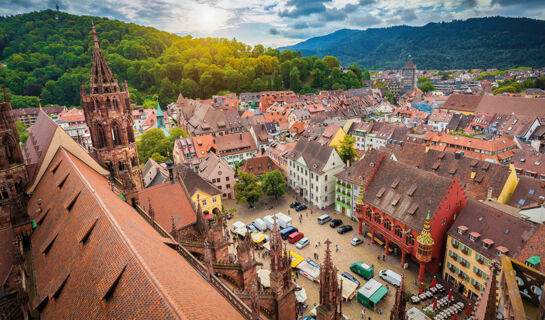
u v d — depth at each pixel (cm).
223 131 15075
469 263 5272
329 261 2823
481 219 5338
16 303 2792
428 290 5519
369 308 5288
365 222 7088
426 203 5856
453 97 18962
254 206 9156
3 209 4131
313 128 13450
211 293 2286
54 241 3170
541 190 6234
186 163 10819
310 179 9169
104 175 5084
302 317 5081
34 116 19562
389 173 6906
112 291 1997
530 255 4475
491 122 14325
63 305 2419
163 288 1725
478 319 2242
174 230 3819
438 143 11188
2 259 3284
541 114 14862
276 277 3050
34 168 4666
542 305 1516
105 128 5059
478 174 7106
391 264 6372
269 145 12556
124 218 2805
